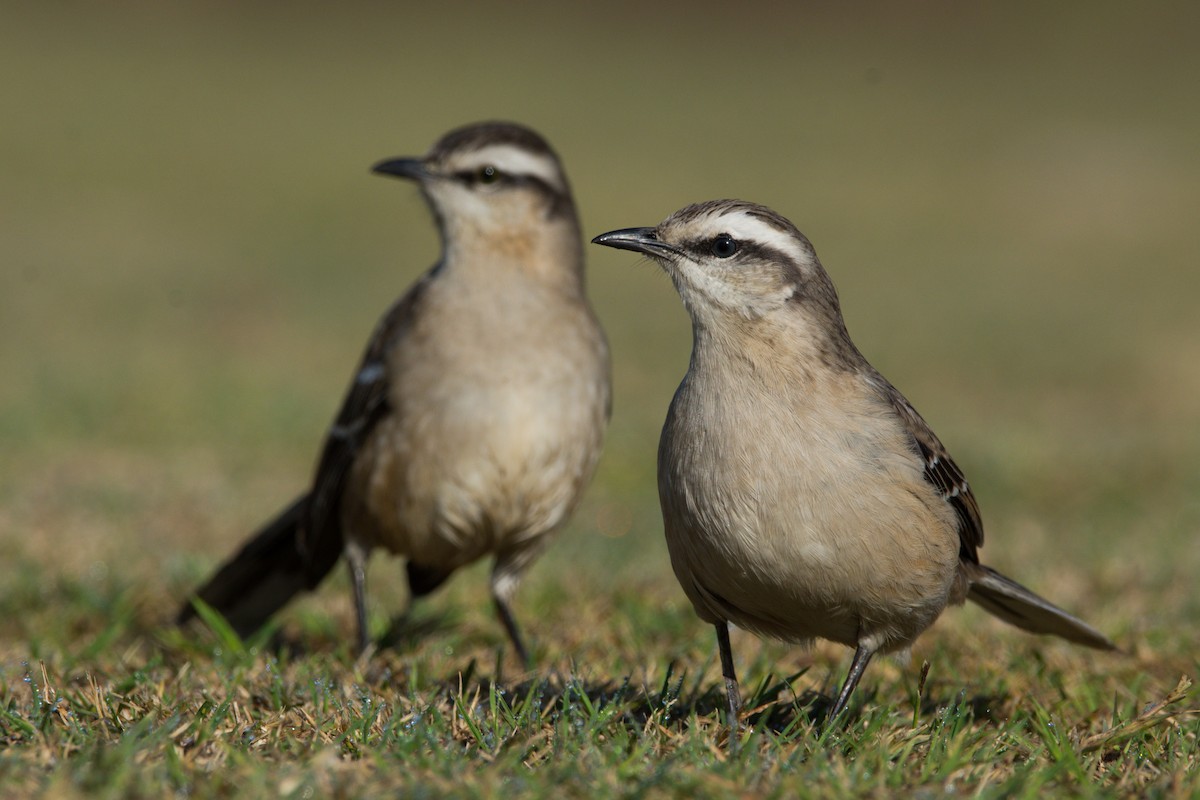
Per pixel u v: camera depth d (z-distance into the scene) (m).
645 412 20.81
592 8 67.94
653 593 11.05
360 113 51.25
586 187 40.41
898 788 6.14
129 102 50.38
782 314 7.18
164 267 31.70
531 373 9.71
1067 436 19.56
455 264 10.07
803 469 6.98
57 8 62.25
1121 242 38.53
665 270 7.60
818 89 57.59
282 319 27.67
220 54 58.72
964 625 9.91
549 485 9.84
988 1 66.06
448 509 9.73
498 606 10.10
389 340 10.05
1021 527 14.23
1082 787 6.20
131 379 21.52
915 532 7.12
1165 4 64.56
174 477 16.06
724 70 60.56
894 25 66.12
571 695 7.66
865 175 44.97
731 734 6.71
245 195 40.56
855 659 7.53
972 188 43.62
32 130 45.50
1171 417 21.73
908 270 34.59
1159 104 52.50
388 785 5.86
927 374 24.52
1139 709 7.91
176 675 8.38
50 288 28.89
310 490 10.42
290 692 7.64
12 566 11.76
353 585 10.09
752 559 7.09
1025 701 8.10
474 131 10.38
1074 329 28.78
